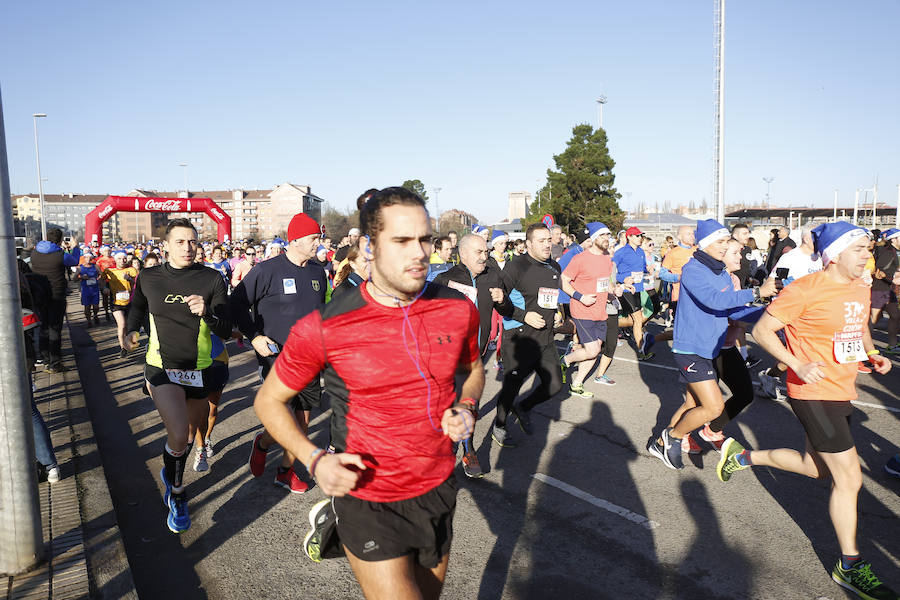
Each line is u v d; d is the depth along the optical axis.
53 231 8.80
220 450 5.57
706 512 4.15
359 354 1.88
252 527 4.08
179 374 4.03
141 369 9.26
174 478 3.91
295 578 3.46
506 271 5.19
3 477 3.17
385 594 1.88
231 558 3.69
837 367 3.24
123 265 11.48
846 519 3.20
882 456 5.04
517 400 7.08
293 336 1.92
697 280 4.43
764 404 6.68
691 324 4.54
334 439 2.00
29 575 3.21
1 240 3.08
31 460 3.25
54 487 4.38
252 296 4.58
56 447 5.25
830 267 3.25
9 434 3.17
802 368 3.19
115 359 10.11
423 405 1.93
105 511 4.02
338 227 67.38
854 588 3.18
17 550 3.21
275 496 4.57
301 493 4.61
